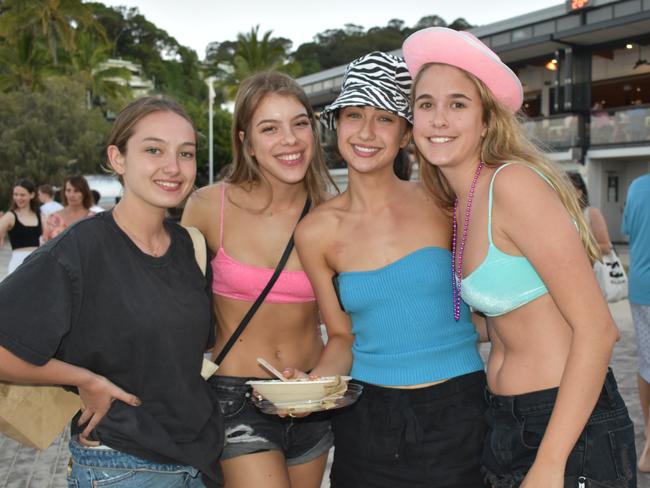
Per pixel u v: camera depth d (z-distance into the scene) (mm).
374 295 2434
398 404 2391
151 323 2010
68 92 34719
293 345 2801
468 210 2164
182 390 2086
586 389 1802
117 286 1994
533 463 1954
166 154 2102
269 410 2268
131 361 2004
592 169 20531
